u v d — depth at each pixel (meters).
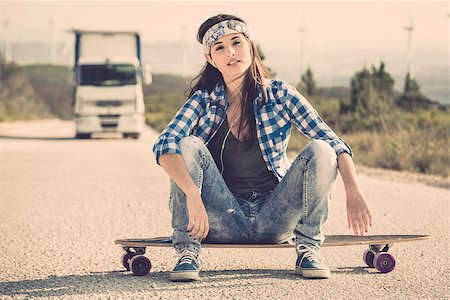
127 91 27.42
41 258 5.45
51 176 12.17
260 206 4.61
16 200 9.08
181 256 4.53
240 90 4.51
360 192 4.20
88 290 4.34
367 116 22.88
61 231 6.76
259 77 4.51
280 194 4.49
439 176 13.08
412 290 4.28
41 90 104.25
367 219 4.16
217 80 4.57
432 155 14.62
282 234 4.62
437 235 6.48
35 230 6.81
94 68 27.39
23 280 4.68
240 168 4.59
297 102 4.54
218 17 4.45
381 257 4.77
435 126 19.42
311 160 4.36
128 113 27.45
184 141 4.34
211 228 4.57
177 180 4.22
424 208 8.37
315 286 4.36
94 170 13.32
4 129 40.03
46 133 34.34
